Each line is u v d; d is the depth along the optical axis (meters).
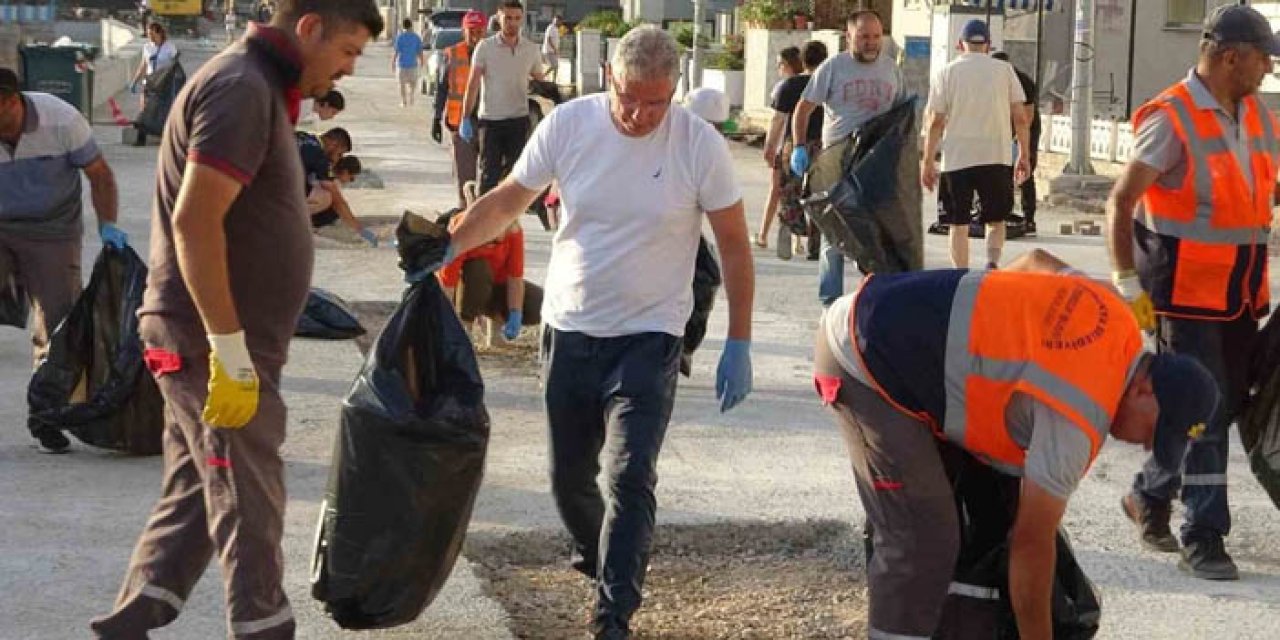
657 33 5.53
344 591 5.13
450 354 5.18
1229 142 6.59
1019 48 25.20
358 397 5.09
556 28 45.59
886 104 11.41
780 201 15.16
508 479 7.82
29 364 10.16
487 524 7.08
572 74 44.16
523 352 10.77
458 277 10.37
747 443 8.62
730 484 7.83
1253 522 7.52
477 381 5.18
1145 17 27.09
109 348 7.95
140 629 4.85
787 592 6.52
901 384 4.73
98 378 7.96
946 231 17.39
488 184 15.10
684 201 5.64
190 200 4.42
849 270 14.34
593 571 6.11
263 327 4.70
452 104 16.39
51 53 29.41
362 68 57.31
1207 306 6.60
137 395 7.92
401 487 5.08
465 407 5.12
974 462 5.00
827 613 6.28
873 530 5.02
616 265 5.62
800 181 13.81
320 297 10.92
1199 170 6.55
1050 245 16.81
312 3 4.60
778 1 31.75
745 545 7.09
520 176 5.70
